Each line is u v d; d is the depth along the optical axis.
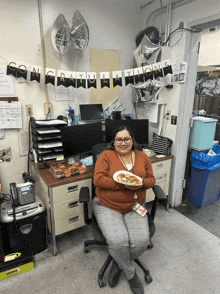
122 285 1.46
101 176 1.42
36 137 1.87
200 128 2.22
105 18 2.27
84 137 1.98
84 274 1.54
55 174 1.65
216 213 2.33
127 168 1.48
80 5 2.10
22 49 1.91
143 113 2.54
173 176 2.33
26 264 1.55
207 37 2.89
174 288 1.43
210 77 4.25
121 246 1.27
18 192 1.59
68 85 2.00
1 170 2.05
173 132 2.22
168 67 1.92
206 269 1.59
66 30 1.88
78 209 1.75
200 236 1.95
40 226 1.64
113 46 2.40
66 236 1.95
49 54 2.04
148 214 1.57
